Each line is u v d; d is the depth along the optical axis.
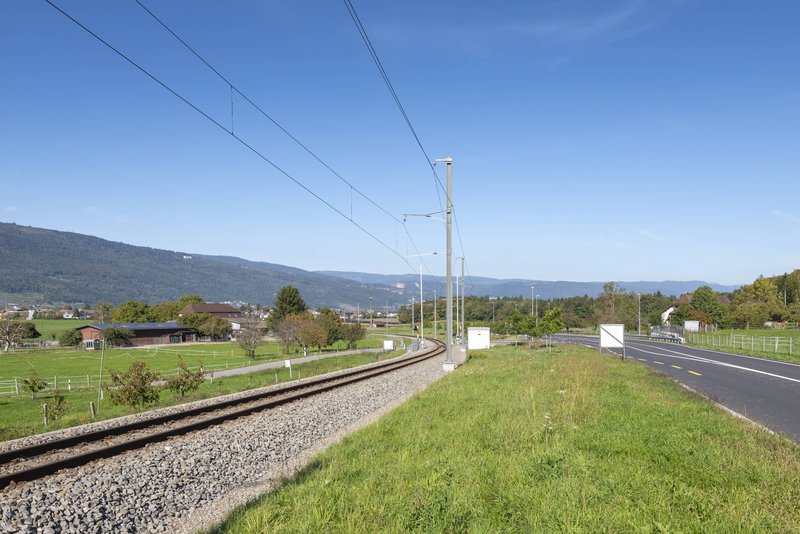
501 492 7.93
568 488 7.92
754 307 105.19
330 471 9.55
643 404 16.33
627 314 120.25
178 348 104.50
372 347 91.94
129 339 116.56
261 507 7.93
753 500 7.59
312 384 25.55
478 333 62.50
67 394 40.75
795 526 6.72
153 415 16.73
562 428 12.62
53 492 8.62
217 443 12.54
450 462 9.74
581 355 43.84
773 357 42.28
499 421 13.82
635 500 7.59
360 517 7.23
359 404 19.58
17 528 7.20
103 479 9.41
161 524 8.02
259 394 20.70
